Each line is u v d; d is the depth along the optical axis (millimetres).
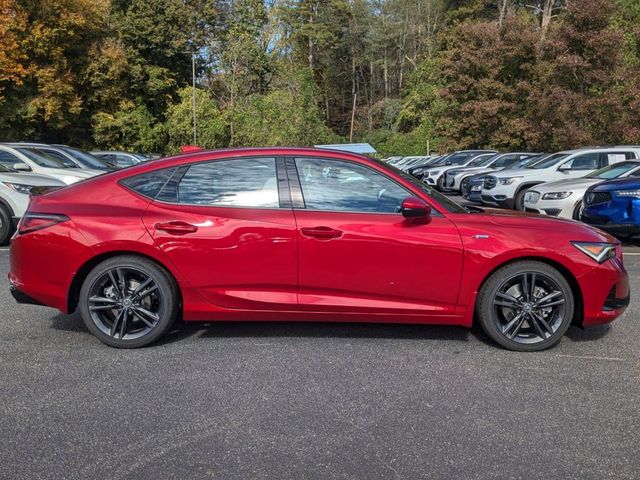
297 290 4242
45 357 4172
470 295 4227
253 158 4395
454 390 3621
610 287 4250
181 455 2854
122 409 3346
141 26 37344
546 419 3236
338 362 4094
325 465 2766
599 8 21562
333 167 4352
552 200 10453
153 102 38906
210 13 41656
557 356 4238
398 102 56281
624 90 21641
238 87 36781
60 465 2758
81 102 32094
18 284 4352
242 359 4145
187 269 4219
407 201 4062
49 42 30156
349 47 62844
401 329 4855
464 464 2773
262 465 2766
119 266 4230
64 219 4254
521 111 27656
